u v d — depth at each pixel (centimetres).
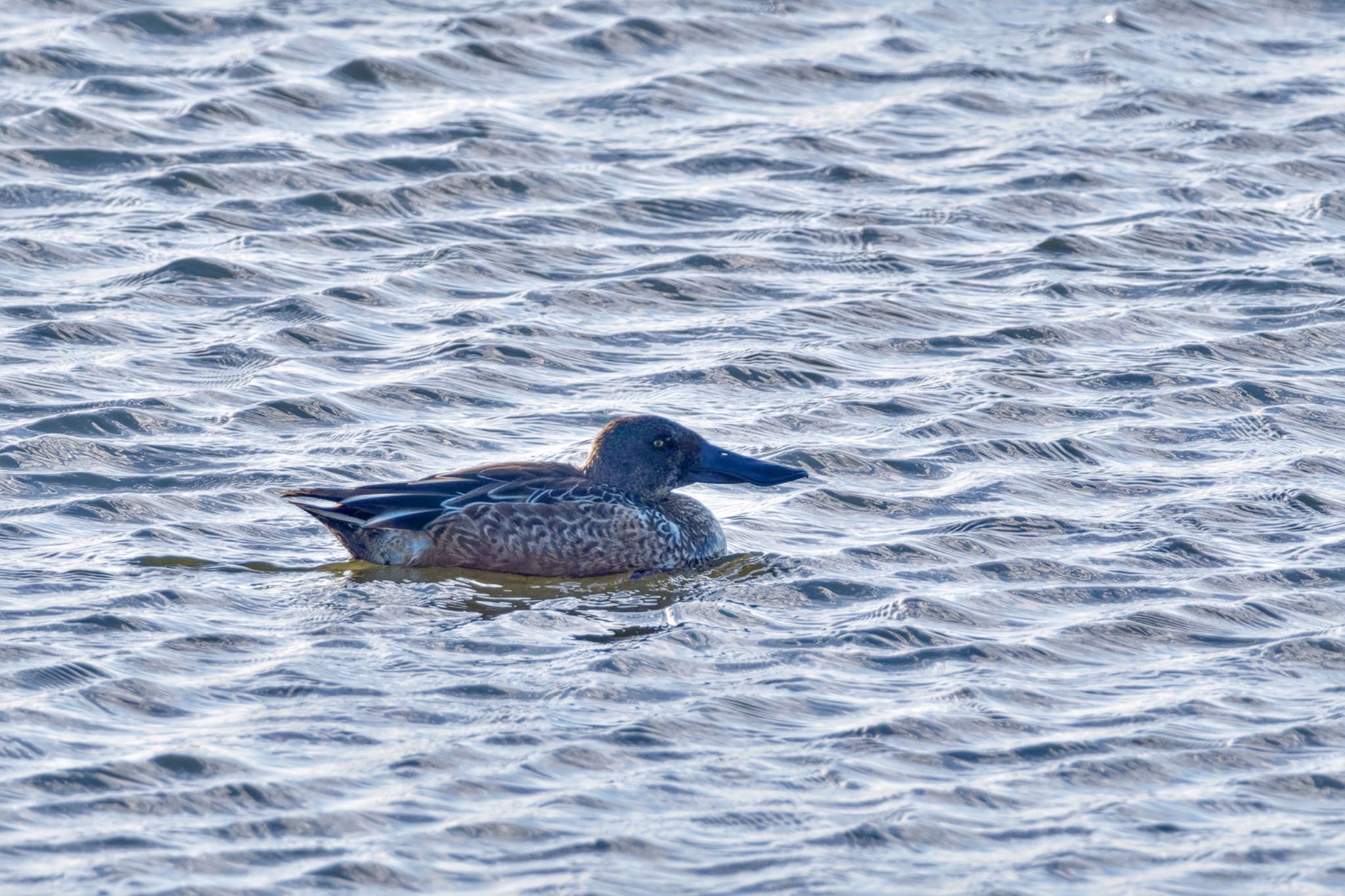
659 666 1327
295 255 2183
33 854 1055
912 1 3136
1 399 1769
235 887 1033
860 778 1174
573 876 1055
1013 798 1156
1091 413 1834
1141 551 1534
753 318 2069
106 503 1580
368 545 1521
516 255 2214
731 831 1111
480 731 1218
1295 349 2000
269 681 1280
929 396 1867
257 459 1686
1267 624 1405
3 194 2288
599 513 1530
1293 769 1193
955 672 1322
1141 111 2728
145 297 2041
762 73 2817
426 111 2611
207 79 2661
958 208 2394
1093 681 1314
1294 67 2930
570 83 2752
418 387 1856
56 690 1245
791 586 1481
